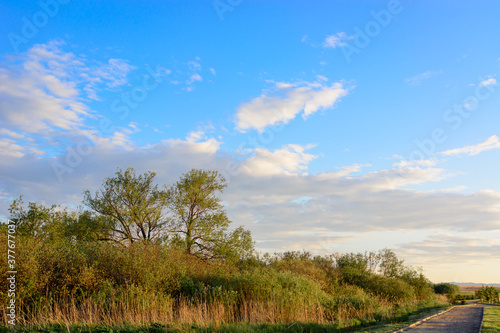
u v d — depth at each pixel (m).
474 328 16.09
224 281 20.97
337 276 36.78
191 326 12.28
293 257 41.69
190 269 22.09
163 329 11.32
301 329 14.73
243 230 31.91
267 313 16.97
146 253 18.97
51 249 16.97
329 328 15.73
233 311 17.06
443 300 58.94
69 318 12.90
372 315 21.47
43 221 23.25
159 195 30.20
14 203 22.94
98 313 13.70
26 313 13.70
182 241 29.55
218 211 31.78
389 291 36.47
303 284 22.61
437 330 15.41
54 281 15.62
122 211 28.58
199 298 17.59
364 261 45.19
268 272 23.03
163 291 17.64
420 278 48.12
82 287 15.98
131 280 17.17
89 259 17.94
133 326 11.66
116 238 29.03
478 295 71.50
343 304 22.70
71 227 28.31
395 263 47.84
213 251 30.69
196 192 31.23
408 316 23.86
